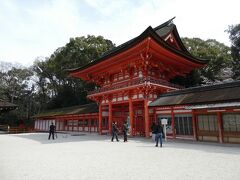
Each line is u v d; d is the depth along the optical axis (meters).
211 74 38.41
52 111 50.75
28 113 68.62
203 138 19.55
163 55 25.20
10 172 8.08
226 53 40.81
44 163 9.72
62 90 58.28
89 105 40.03
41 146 16.95
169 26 29.97
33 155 12.21
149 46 22.78
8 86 68.69
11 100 68.75
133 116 27.53
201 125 19.88
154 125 15.92
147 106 23.98
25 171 8.19
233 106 16.45
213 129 18.88
